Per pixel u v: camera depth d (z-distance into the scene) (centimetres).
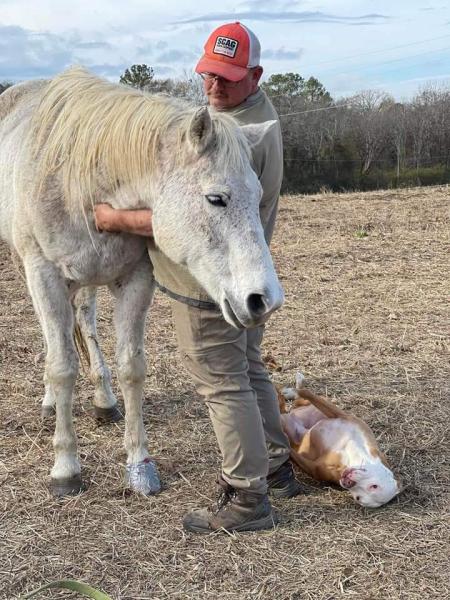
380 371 491
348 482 311
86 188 306
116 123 299
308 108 4109
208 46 298
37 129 331
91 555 284
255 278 260
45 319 331
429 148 3706
